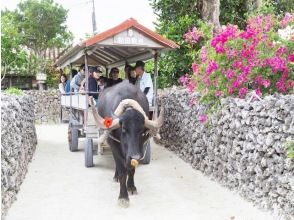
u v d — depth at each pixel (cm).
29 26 2606
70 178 784
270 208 553
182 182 741
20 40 2066
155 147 1137
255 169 590
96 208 602
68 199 648
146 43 842
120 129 576
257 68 660
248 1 1311
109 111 661
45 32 2650
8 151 598
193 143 864
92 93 874
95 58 1133
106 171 843
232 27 688
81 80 1041
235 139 656
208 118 750
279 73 670
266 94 653
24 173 792
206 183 729
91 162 873
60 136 1428
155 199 642
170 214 570
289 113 513
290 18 701
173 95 1045
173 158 963
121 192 612
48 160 966
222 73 700
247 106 617
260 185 581
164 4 1317
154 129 593
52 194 677
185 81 862
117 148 606
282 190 523
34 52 2662
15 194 657
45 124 1866
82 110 933
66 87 1249
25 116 920
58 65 1295
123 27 816
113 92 683
